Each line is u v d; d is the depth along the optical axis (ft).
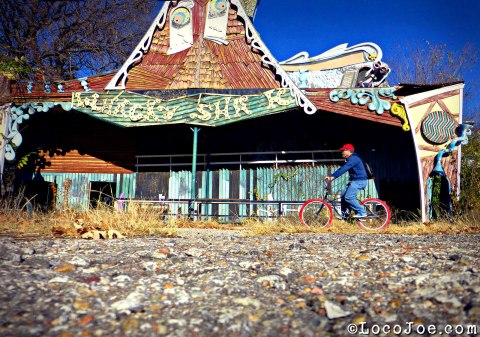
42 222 22.45
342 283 8.20
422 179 39.83
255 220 45.70
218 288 7.91
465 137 40.09
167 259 11.27
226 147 52.11
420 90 42.75
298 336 5.35
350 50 56.03
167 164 53.21
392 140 47.39
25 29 77.00
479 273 8.29
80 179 53.57
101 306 6.45
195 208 44.68
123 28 86.43
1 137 45.68
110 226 21.45
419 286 7.66
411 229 26.43
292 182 49.14
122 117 45.34
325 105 42.83
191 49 47.29
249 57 46.47
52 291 7.15
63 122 54.39
